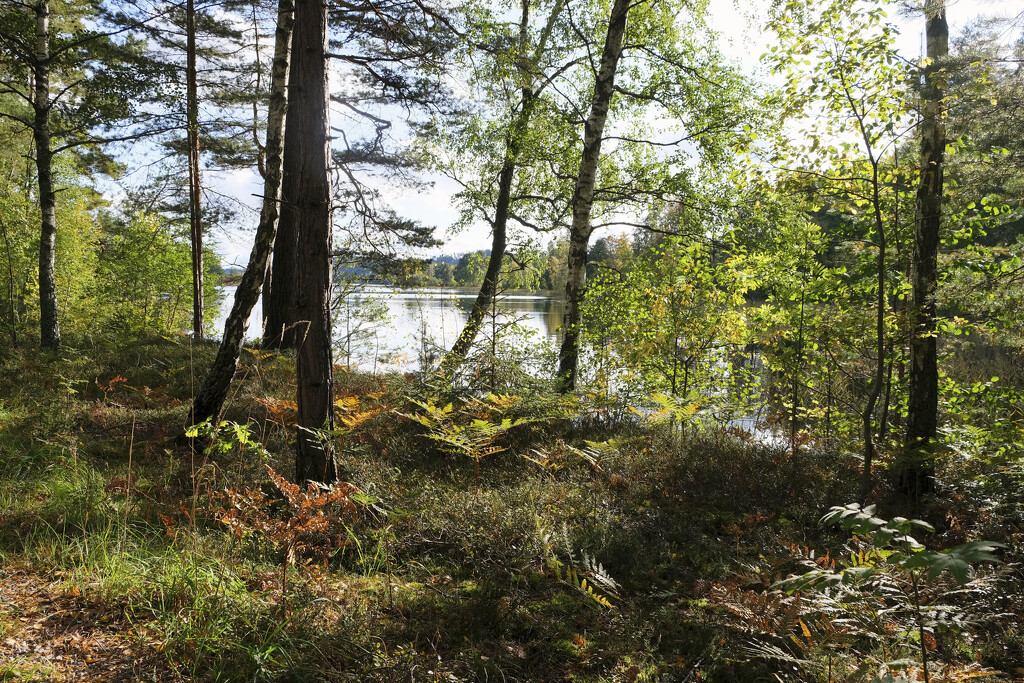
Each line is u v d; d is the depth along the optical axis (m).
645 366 10.40
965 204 7.14
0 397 7.90
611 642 3.59
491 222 14.10
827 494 6.68
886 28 6.15
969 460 7.18
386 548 4.62
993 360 14.26
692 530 5.57
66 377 9.50
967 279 7.05
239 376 9.89
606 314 11.11
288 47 7.43
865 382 10.77
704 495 6.55
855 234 9.55
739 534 5.38
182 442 7.01
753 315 10.62
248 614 3.28
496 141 13.16
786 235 10.64
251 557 4.27
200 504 5.07
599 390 9.59
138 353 12.00
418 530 4.89
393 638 3.39
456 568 4.41
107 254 20.84
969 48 6.42
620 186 13.24
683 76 12.77
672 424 8.22
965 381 10.55
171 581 3.58
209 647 2.97
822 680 3.07
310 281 5.65
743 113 12.23
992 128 6.41
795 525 5.95
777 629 3.17
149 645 3.04
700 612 4.05
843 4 6.18
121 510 4.79
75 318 19.80
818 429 9.75
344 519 4.96
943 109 6.56
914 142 7.50
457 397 8.55
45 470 5.58
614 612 3.98
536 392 8.65
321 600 3.42
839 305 9.50
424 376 9.49
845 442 8.38
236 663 2.94
